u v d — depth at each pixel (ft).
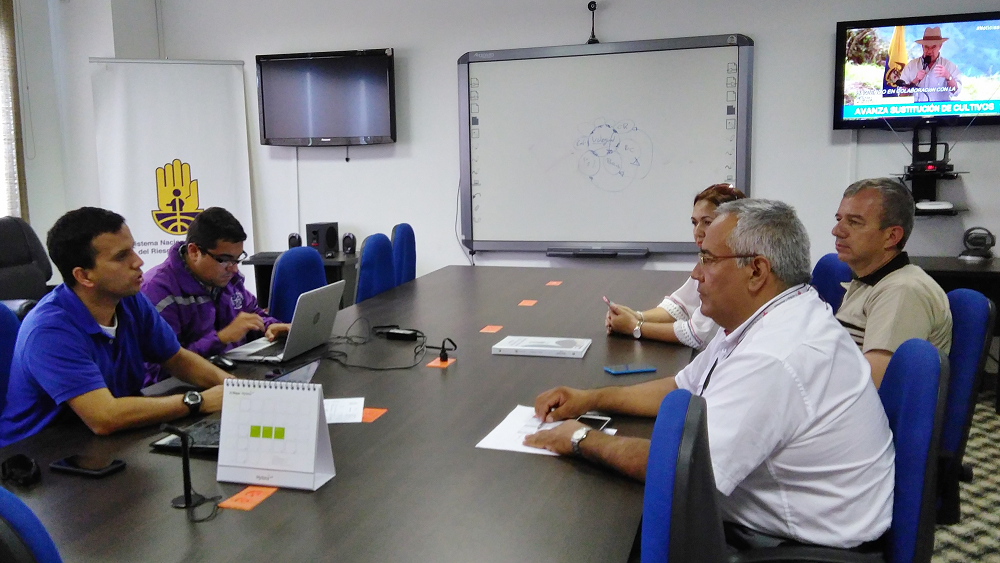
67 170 17.62
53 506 4.20
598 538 3.76
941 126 14.01
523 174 16.44
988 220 14.06
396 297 10.85
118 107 16.97
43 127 17.10
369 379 6.65
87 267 5.75
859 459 4.18
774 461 4.22
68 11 17.07
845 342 4.34
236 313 9.16
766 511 4.33
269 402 4.48
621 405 5.57
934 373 4.36
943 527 8.39
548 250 16.46
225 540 3.78
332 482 4.47
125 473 4.66
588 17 15.71
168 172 17.28
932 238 14.39
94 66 16.79
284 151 17.81
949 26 13.56
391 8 16.76
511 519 3.97
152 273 8.30
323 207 17.81
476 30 16.37
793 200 15.10
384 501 4.21
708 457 2.98
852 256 7.20
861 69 14.06
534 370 6.88
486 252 17.06
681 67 15.20
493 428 5.35
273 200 18.03
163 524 3.97
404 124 17.07
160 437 5.24
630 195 15.89
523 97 16.17
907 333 6.59
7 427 5.70
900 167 14.43
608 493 4.29
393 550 3.67
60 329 5.59
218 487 4.43
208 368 6.70
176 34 17.98
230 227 8.16
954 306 6.42
